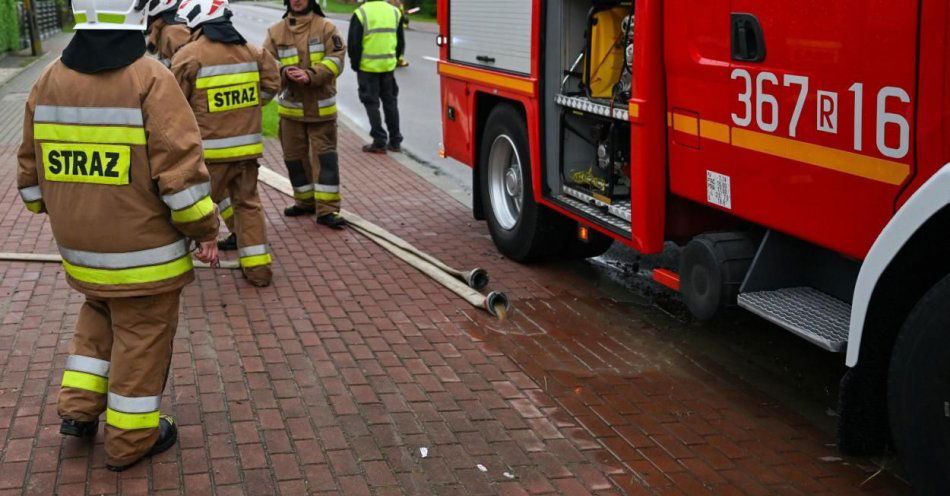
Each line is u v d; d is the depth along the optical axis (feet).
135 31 12.37
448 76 27.14
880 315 12.42
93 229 12.48
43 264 23.06
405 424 15.11
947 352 10.98
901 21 11.96
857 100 12.77
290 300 20.97
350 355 17.92
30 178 13.15
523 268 24.00
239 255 21.93
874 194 12.66
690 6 16.25
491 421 15.30
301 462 13.83
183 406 15.55
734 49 15.19
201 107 20.63
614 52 20.51
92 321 13.65
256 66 21.39
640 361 17.95
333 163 26.91
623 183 20.47
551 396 16.28
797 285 15.76
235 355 17.75
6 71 72.74
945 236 11.78
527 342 18.80
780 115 14.29
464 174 36.63
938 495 11.30
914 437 11.46
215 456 13.92
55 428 14.61
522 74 22.70
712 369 17.61
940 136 11.55
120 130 12.25
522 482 13.39
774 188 14.58
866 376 12.81
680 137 16.97
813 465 13.99
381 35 39.06
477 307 20.58
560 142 21.67
